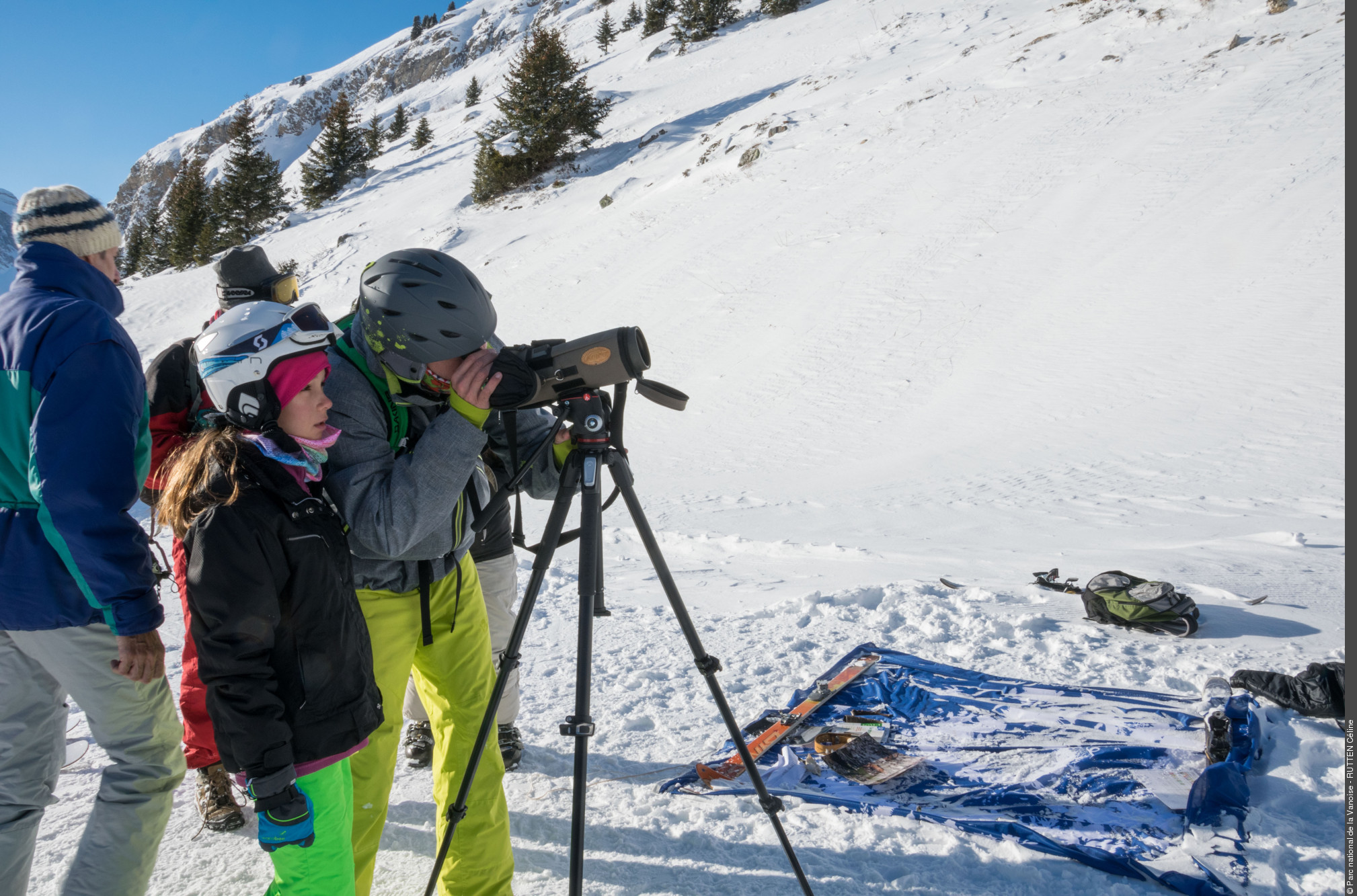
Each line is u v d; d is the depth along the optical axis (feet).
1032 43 101.55
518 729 11.29
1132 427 37.24
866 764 9.66
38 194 6.91
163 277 174.19
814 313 64.39
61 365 6.16
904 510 28.45
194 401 8.91
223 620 5.36
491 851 7.31
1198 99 73.87
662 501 34.81
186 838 8.94
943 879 7.64
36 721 6.93
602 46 276.41
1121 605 13.37
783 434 47.55
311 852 5.89
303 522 5.70
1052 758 9.50
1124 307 51.31
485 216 137.18
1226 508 24.62
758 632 14.61
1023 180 72.43
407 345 6.32
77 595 6.49
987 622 13.91
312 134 590.14
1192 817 7.97
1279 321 44.32
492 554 10.24
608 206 115.44
